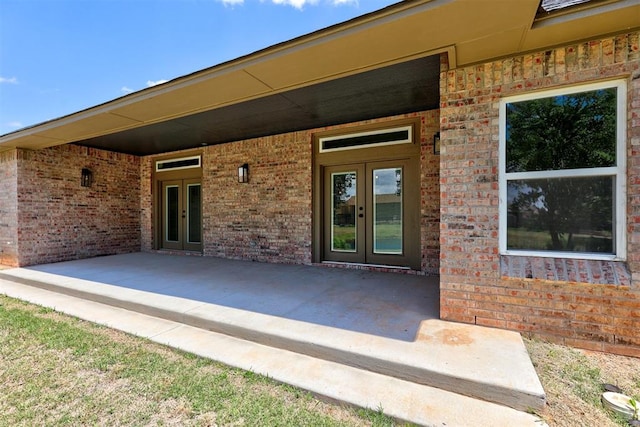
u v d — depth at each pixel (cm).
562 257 271
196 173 764
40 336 307
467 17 231
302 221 613
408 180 535
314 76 338
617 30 241
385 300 376
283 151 631
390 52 286
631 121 244
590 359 242
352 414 194
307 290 425
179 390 218
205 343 290
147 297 398
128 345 288
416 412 191
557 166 271
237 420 189
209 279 495
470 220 294
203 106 425
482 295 290
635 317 243
